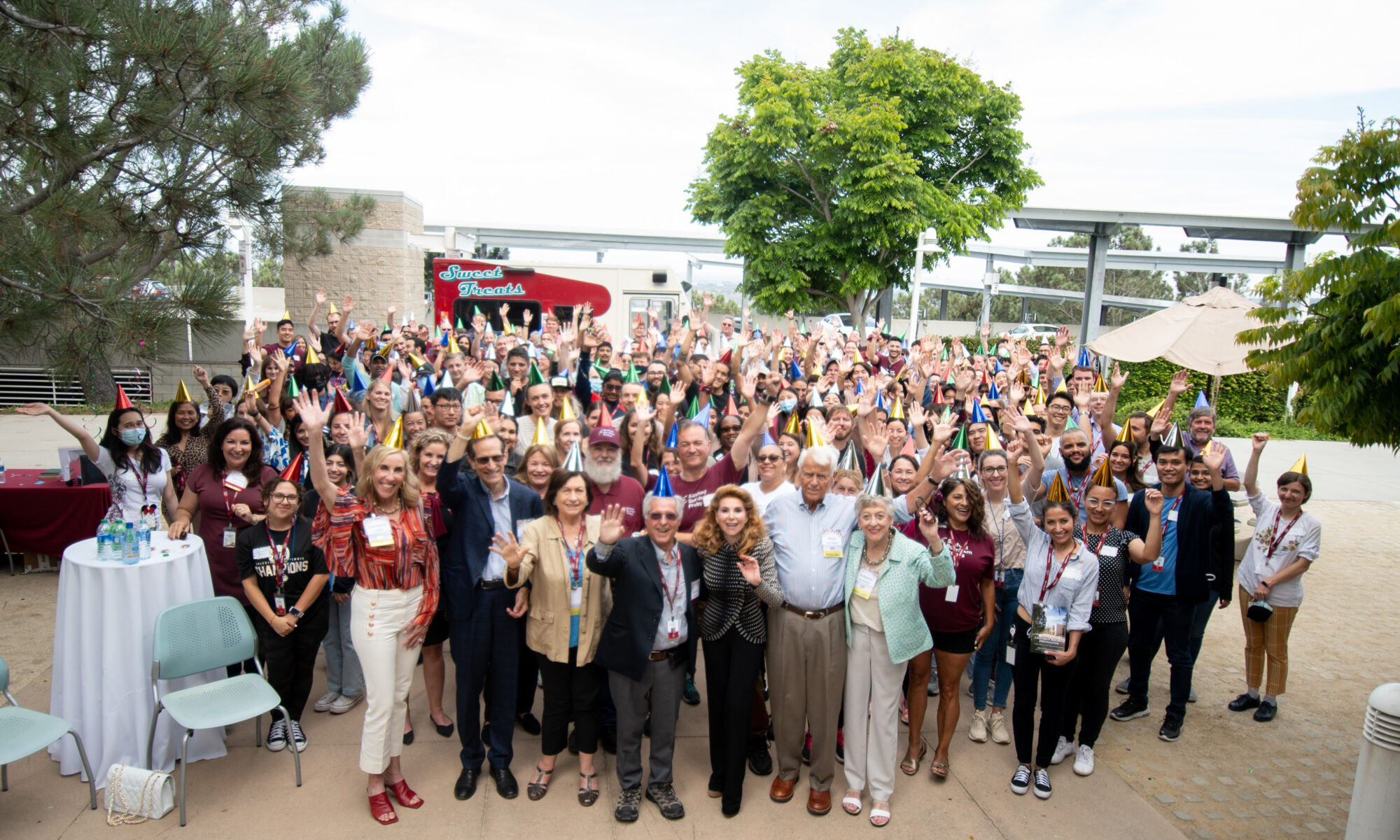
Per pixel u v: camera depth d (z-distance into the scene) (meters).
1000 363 13.98
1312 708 6.27
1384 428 5.04
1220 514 5.59
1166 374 21.25
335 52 14.23
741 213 21.47
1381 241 4.99
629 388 6.95
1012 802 4.91
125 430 6.27
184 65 6.99
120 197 7.45
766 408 5.79
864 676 4.68
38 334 6.47
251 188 8.17
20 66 6.35
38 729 4.39
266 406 7.64
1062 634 4.83
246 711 4.58
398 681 4.53
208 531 5.42
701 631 4.71
